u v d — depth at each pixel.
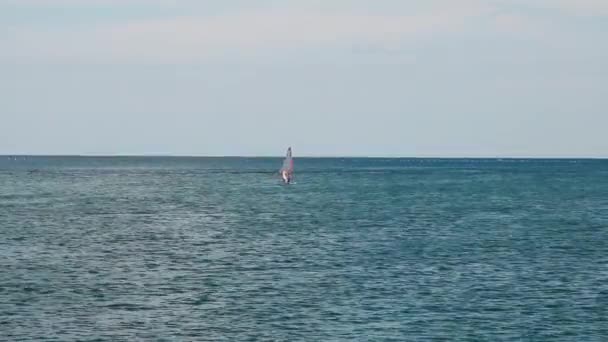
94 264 90.12
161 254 99.31
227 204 190.25
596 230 130.00
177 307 66.25
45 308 65.25
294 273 84.12
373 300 69.31
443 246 107.75
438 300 69.50
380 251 102.38
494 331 58.88
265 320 61.72
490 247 106.75
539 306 67.19
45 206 179.25
